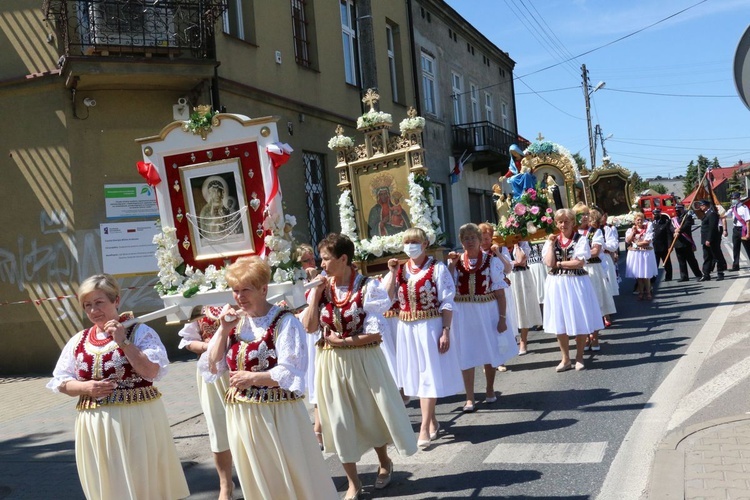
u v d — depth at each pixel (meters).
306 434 4.15
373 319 5.06
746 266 18.64
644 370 8.13
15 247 11.75
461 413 7.19
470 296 7.27
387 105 19.78
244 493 4.17
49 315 11.63
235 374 4.01
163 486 4.30
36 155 11.62
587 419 6.45
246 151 4.78
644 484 4.79
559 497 4.75
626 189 24.81
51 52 11.52
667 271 17.55
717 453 5.02
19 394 10.04
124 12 11.43
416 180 9.21
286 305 4.58
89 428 4.16
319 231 15.91
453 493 5.02
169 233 4.91
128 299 11.72
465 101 26.70
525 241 11.54
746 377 7.27
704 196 18.05
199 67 11.59
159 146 4.93
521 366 9.27
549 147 17.17
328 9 17.03
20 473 6.32
